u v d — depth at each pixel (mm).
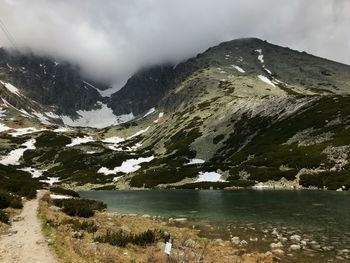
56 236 19078
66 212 33375
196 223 33438
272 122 121625
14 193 42812
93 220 30531
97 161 149375
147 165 129125
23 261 14383
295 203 43719
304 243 23266
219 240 25094
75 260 14477
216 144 127938
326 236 25000
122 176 119000
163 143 162000
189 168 106188
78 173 132125
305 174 70875
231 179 85188
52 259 14695
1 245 17062
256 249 22484
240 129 130875
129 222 32438
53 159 164000
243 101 160375
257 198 52344
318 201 44312
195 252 20219
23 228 21703
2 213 23734
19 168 148750
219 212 40250
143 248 20078
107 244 19500
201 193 69000
